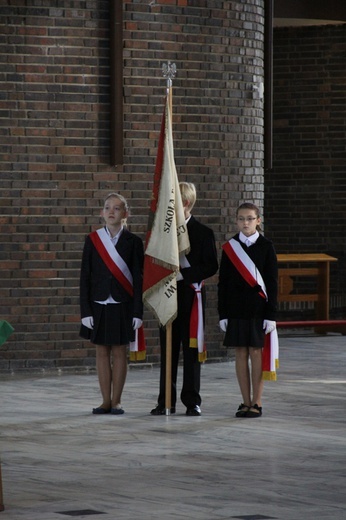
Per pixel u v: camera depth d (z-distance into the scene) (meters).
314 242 42.69
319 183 42.53
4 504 14.70
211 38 30.94
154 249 22.22
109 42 29.70
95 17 29.62
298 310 42.34
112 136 29.72
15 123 29.14
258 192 32.16
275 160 42.75
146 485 15.99
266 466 17.44
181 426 21.23
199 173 30.94
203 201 31.00
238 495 15.35
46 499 15.02
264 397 25.17
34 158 29.28
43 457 18.16
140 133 30.22
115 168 29.95
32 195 29.27
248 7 31.53
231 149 31.36
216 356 31.38
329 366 31.39
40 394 25.62
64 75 29.45
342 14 40.88
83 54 29.55
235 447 19.08
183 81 30.66
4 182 29.09
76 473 16.84
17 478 16.47
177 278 22.45
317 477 16.64
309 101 42.41
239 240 22.39
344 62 42.16
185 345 22.50
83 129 29.62
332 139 42.34
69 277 29.55
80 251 29.62
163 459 18.00
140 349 22.78
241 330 22.19
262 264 22.23
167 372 22.44
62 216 29.48
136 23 30.08
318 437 20.09
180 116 30.67
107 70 29.77
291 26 42.34
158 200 22.31
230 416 22.45
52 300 29.42
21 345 29.23
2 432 20.59
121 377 22.70
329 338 39.34
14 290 29.17
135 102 30.14
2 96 29.06
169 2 30.39
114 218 22.61
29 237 29.25
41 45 29.28
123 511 14.28
